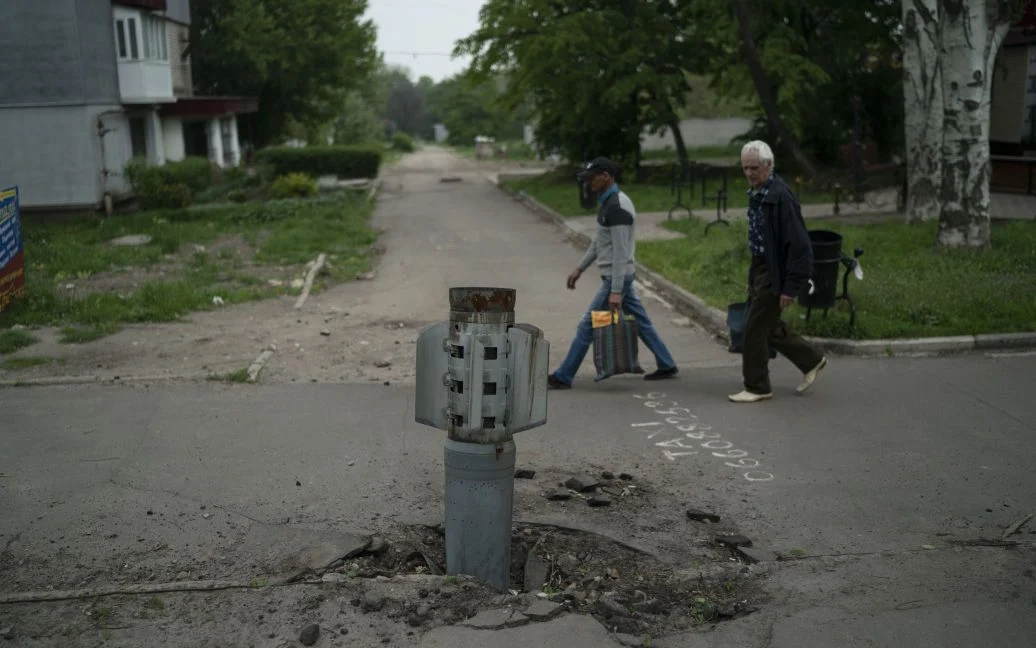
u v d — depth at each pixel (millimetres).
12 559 4633
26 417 7078
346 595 4219
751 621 4094
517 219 24078
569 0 32500
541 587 4508
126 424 6910
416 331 10664
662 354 8320
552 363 9125
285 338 10188
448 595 4203
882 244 14406
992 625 4020
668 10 33219
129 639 3887
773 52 26281
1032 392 7695
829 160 31281
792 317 9930
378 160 40188
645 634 3994
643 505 5484
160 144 32375
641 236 18016
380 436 6676
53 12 24625
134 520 5109
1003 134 23141
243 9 42062
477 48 33344
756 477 5938
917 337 9273
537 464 6195
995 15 12836
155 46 29578
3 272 11062
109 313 11188
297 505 5367
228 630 3961
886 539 4973
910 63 16844
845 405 7457
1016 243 13625
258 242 18750
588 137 34719
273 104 46844
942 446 6453
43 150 25234
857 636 3951
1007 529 5078
